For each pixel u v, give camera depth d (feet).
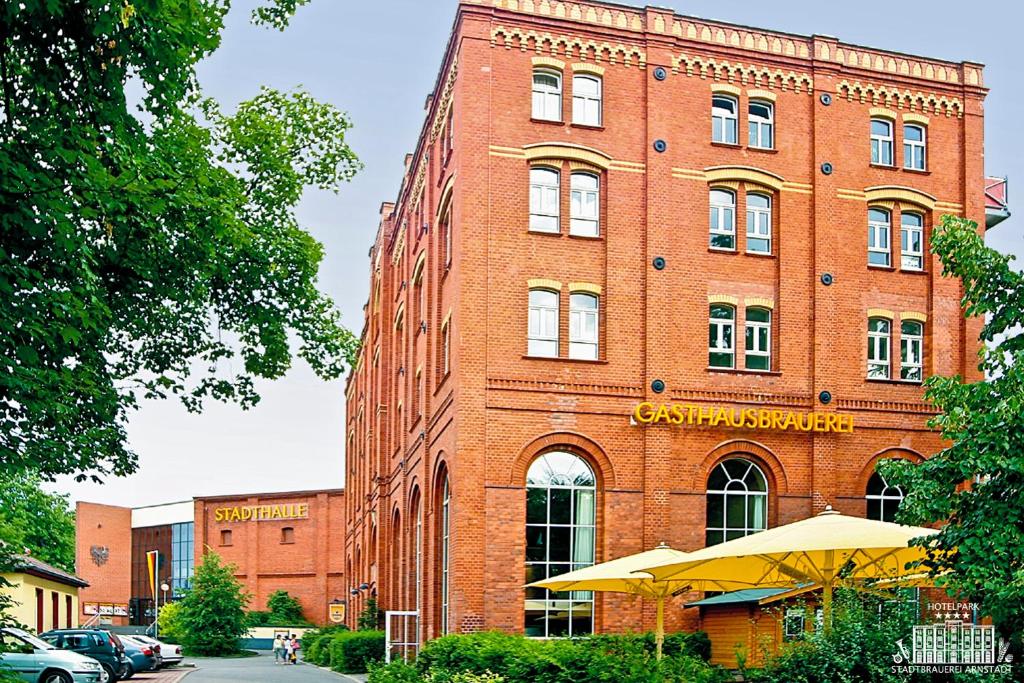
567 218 108.78
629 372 108.06
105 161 64.28
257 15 85.56
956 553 59.62
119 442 75.77
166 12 56.39
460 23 108.99
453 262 109.60
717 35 114.73
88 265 59.52
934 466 59.82
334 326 93.71
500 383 104.94
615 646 82.64
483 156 107.34
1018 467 55.98
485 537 102.58
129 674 140.05
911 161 119.75
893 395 114.32
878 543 65.57
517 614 102.32
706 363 109.91
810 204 115.03
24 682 58.08
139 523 314.55
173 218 76.02
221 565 277.44
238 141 91.66
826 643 64.23
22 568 74.54
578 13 111.24
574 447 106.22
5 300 51.11
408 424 142.20
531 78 109.70
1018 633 60.08
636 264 109.70
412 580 136.77
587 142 110.01
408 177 151.12
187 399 90.68
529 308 107.14
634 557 88.84
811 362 112.78
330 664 167.32
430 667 84.89
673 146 111.96
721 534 109.09
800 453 111.34
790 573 73.77
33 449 59.52
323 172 96.12
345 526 262.88
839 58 117.70
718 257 112.06
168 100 61.00
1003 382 60.13
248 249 86.74
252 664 189.78
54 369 58.90
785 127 115.55
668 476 107.45
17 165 49.37
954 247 67.72
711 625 105.70
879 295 115.75
